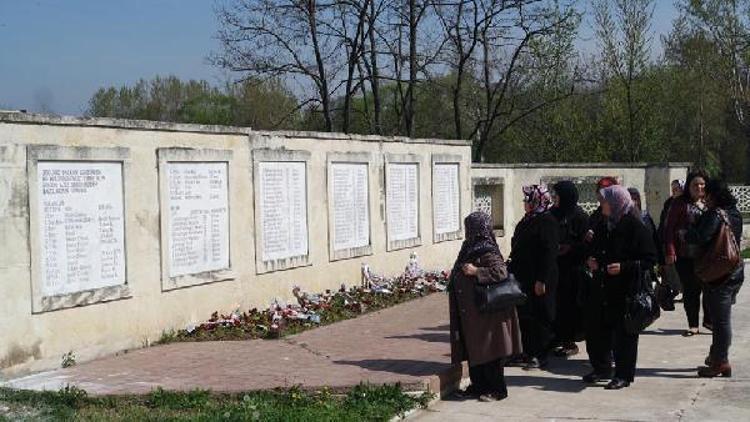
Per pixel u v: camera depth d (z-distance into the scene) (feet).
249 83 90.48
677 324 38.29
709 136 156.25
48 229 27.91
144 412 22.49
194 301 34.68
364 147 47.73
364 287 46.57
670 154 138.31
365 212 47.78
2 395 23.91
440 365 27.63
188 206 34.37
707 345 33.27
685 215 34.91
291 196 41.06
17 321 26.71
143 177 32.09
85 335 29.30
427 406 24.58
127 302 31.22
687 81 128.77
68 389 24.38
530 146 118.11
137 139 31.81
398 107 110.83
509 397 25.67
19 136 26.84
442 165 56.75
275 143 39.91
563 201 31.30
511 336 25.14
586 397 25.46
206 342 32.81
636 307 25.63
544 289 28.71
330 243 44.29
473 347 24.85
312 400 23.86
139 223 31.89
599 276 26.63
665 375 28.17
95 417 21.88
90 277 29.60
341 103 104.83
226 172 36.63
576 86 114.32
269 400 23.66
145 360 29.22
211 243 35.68
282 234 40.37
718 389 26.02
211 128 35.68
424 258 54.19
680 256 34.96
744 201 94.73
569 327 31.37
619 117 112.27
